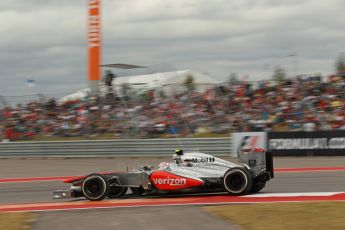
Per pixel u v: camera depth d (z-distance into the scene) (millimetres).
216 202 17328
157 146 39062
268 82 41344
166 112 41062
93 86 51812
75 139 43094
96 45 53594
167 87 41969
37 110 44750
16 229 13812
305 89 39781
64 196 19594
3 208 19188
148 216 14867
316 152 35812
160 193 19625
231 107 40156
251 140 36625
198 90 41562
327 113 37875
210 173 18688
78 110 43812
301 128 37656
